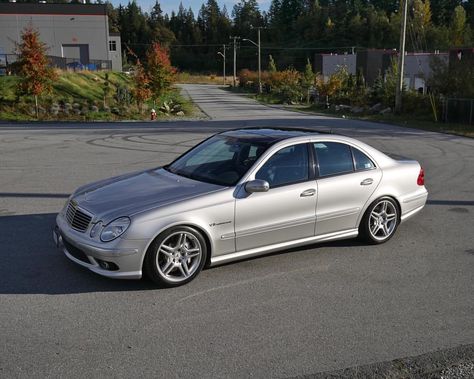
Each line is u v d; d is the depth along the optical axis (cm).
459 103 2838
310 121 2956
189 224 509
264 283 529
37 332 418
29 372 361
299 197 576
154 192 536
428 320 452
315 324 441
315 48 14388
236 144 610
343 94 4938
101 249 482
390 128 2502
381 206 657
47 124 2648
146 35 16712
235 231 540
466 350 402
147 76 3669
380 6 16788
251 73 9688
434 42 10481
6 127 2392
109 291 498
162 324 436
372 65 6194
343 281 539
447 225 762
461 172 1234
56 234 562
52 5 6650
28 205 836
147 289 505
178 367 370
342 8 16225
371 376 365
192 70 16362
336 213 611
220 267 568
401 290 518
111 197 532
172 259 508
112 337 412
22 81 3000
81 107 3219
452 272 570
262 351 395
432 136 2120
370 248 646
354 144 641
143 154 1481
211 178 568
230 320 446
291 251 626
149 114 3384
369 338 418
